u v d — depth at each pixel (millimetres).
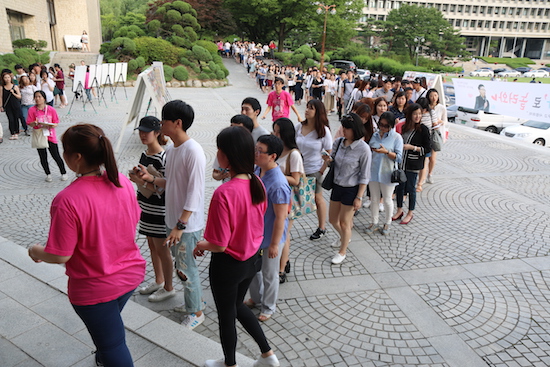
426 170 6891
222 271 2424
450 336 3311
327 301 3783
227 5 40938
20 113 10016
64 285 3756
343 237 4461
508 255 4746
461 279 4211
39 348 2961
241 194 2334
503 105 11586
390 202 5117
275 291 3426
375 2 90375
